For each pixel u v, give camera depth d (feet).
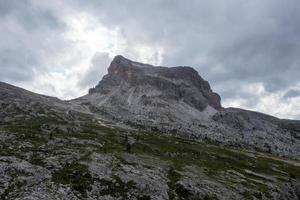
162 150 352.28
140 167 239.91
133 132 502.79
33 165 185.78
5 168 170.91
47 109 545.85
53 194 150.92
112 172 207.82
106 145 310.86
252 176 310.24
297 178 352.90
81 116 647.15
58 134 323.98
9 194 142.51
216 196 213.46
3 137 265.75
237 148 640.99
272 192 263.49
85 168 201.26
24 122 399.65
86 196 162.81
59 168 192.44
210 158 372.79
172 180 227.20
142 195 185.06
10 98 597.93
